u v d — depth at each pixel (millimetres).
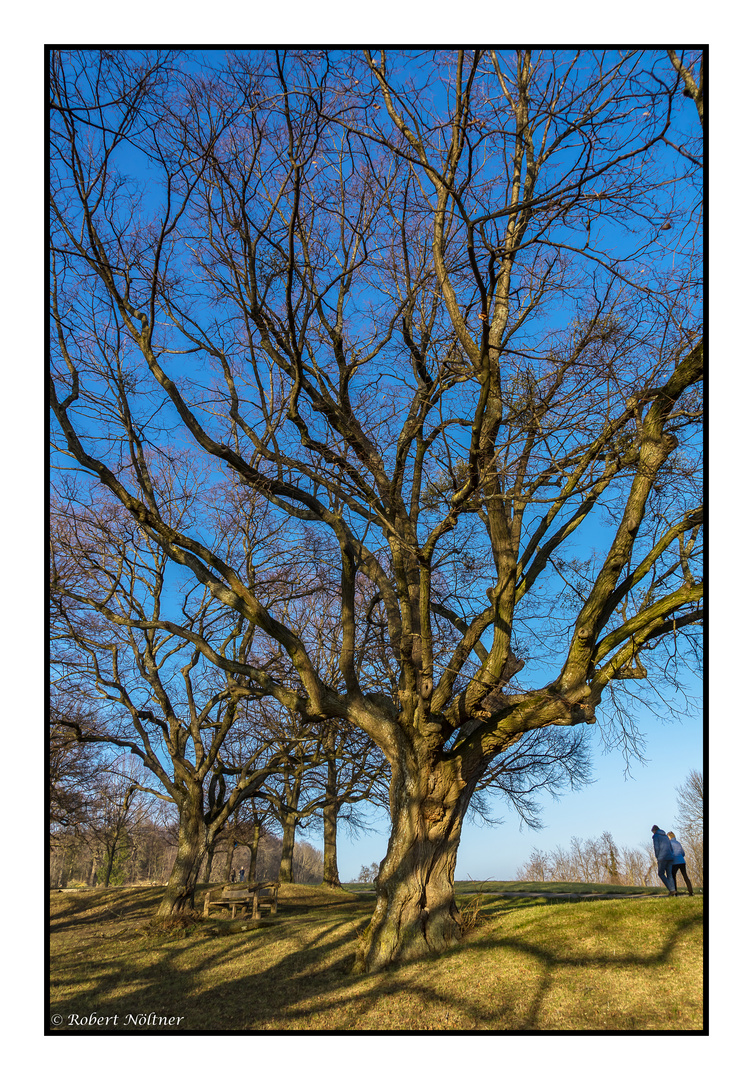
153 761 20125
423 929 11289
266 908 21625
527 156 11203
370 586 17859
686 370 9406
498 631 11164
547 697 11094
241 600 12352
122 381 12891
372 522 11688
